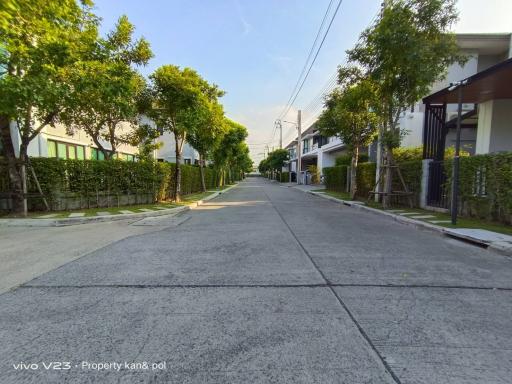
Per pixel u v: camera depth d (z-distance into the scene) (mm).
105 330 2852
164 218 10164
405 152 14766
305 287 3918
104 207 12492
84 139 16641
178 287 3918
